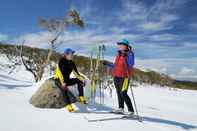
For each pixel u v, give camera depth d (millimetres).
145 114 9617
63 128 5777
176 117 10664
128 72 6949
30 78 19578
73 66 7730
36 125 5828
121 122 6617
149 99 20125
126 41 7066
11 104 7781
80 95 7809
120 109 7289
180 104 18953
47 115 6812
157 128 6574
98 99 11297
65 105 7996
